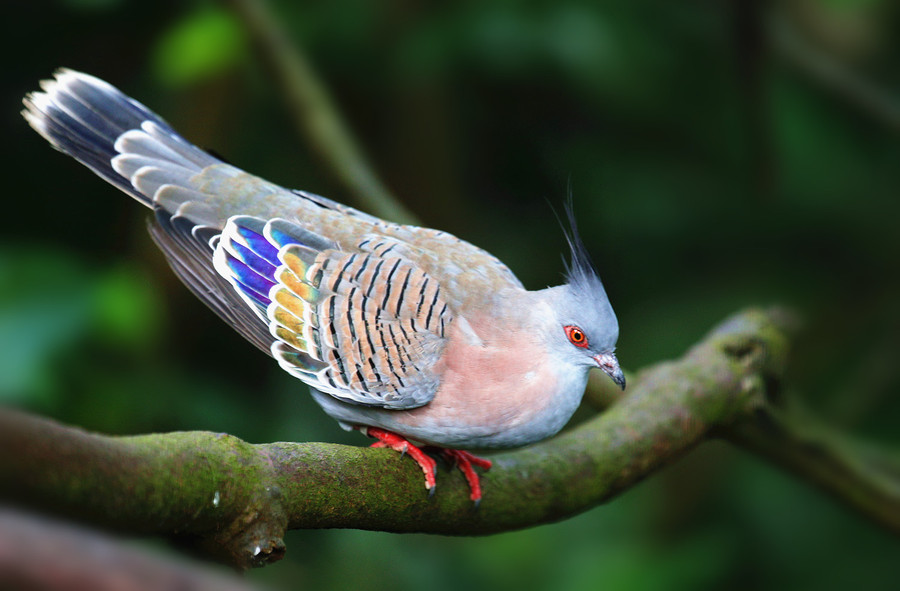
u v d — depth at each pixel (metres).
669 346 12.00
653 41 11.92
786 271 12.36
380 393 7.31
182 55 10.32
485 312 7.55
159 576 2.63
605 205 12.37
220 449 5.11
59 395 8.79
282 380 11.24
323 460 5.77
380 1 11.77
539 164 12.82
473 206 12.94
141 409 9.58
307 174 12.21
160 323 10.30
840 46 13.43
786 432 8.59
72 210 11.48
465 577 10.81
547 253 12.58
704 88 12.10
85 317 8.68
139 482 4.53
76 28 11.53
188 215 7.83
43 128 7.93
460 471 6.85
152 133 8.09
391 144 12.50
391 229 8.02
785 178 12.23
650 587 9.97
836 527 11.01
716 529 11.05
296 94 9.79
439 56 11.47
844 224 12.41
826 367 12.16
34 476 3.96
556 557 10.73
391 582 10.67
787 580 10.90
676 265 12.44
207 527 5.08
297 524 5.67
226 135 11.54
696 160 12.38
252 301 7.52
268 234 7.69
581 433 7.64
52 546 2.55
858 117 12.43
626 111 11.96
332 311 7.39
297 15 11.88
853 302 12.03
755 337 8.41
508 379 7.40
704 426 8.06
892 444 11.77
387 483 6.20
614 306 12.32
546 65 11.76
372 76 12.22
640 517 11.00
